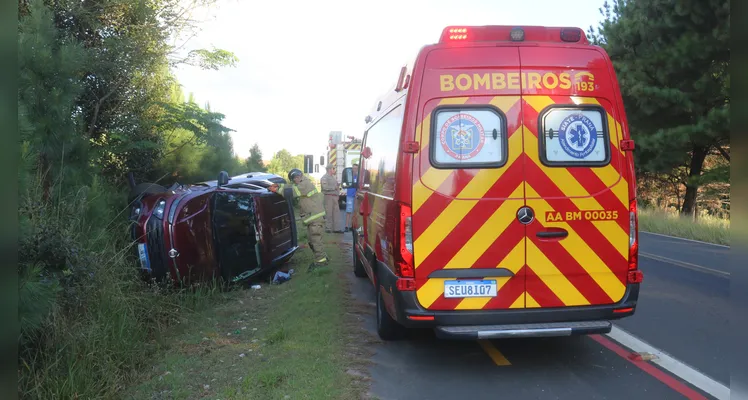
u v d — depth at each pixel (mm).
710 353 5156
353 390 4375
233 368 4863
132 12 8672
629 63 18188
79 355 4355
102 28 8602
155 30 8828
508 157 4504
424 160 4484
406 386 4504
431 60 4539
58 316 4289
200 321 6254
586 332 4453
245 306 7016
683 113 17656
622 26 18641
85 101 8375
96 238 5582
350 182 9008
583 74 4617
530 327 4441
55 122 5371
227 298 7328
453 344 5586
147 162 9750
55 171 5480
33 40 5262
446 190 4473
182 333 5875
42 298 3842
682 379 4594
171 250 6801
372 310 6809
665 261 10039
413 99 4504
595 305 4574
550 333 4410
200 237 7160
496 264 4484
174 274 6824
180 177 10945
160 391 4406
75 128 5922
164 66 9508
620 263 4586
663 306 6809
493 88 4535
